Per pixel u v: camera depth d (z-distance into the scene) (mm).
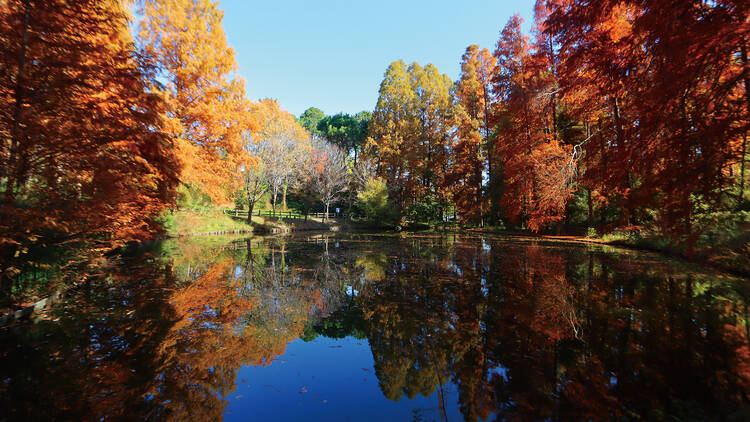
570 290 5801
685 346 3283
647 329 3787
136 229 6457
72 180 4395
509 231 22484
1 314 4273
